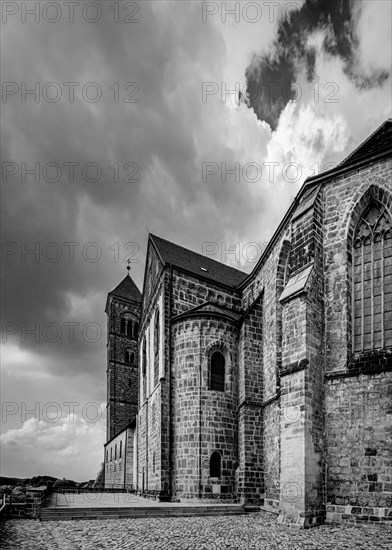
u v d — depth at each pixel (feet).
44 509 68.23
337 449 59.93
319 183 71.46
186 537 48.78
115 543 45.57
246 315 93.50
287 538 47.34
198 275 107.04
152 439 103.35
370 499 55.98
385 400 57.82
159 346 102.22
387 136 69.21
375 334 62.23
